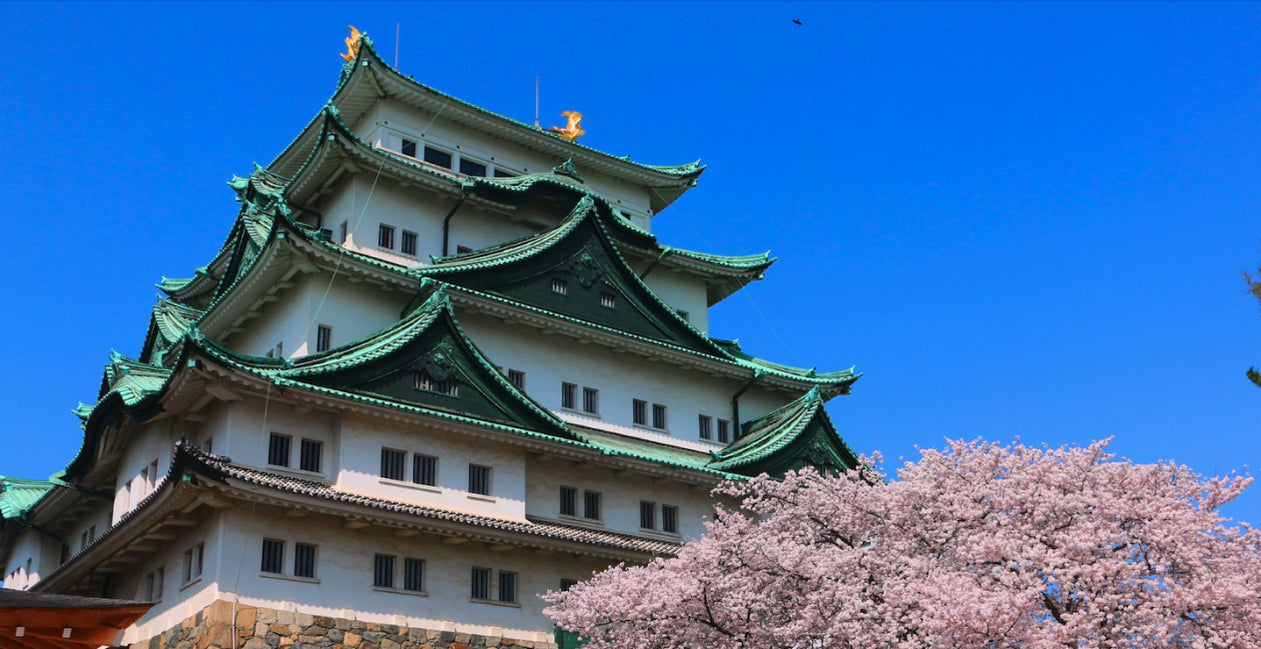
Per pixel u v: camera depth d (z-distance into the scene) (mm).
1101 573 26500
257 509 36562
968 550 28688
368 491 39344
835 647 29812
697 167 64438
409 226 51844
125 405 42531
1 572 55562
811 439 51625
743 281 61500
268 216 52219
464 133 57406
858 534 32781
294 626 35719
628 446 49562
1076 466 29812
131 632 39375
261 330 48719
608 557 43000
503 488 42656
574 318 50438
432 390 42094
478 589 40469
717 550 31438
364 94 54938
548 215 56531
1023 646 25750
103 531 48375
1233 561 27078
